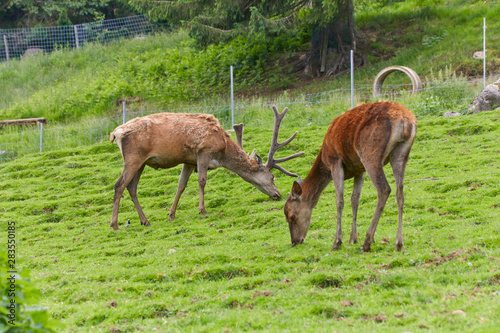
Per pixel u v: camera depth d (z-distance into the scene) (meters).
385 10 37.44
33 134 27.17
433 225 10.75
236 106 26.97
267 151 19.20
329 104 24.95
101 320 7.81
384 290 7.61
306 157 18.08
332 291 7.86
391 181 14.80
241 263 9.68
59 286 9.73
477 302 6.70
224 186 16.75
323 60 30.78
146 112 28.91
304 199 10.27
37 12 46.94
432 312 6.61
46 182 19.72
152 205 16.02
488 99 20.78
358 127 8.89
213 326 6.92
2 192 18.89
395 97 24.53
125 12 48.38
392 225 11.27
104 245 12.71
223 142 14.30
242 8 28.75
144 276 9.60
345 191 14.66
